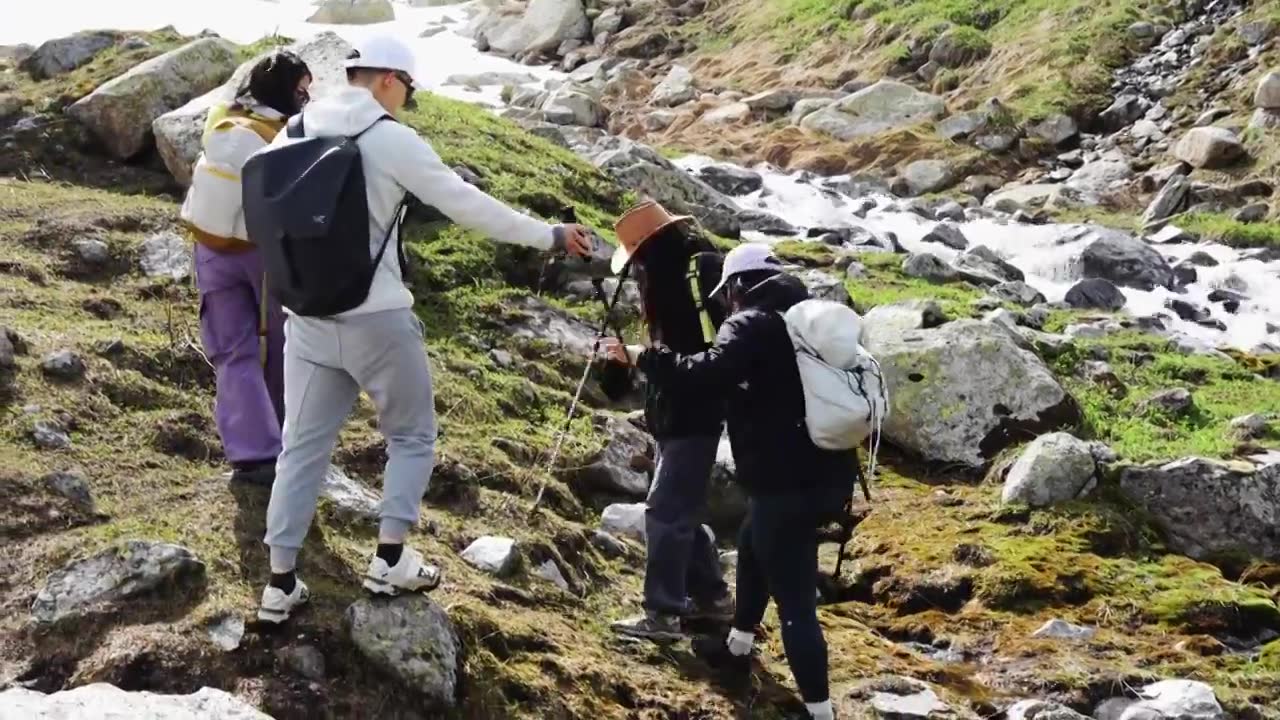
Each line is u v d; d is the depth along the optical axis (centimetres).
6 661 472
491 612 545
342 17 2733
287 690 471
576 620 580
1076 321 1176
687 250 555
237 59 1051
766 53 2395
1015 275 1360
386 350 478
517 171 1138
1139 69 2056
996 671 604
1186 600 659
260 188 468
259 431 581
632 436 788
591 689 525
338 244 462
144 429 614
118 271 800
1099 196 1736
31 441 582
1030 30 2191
